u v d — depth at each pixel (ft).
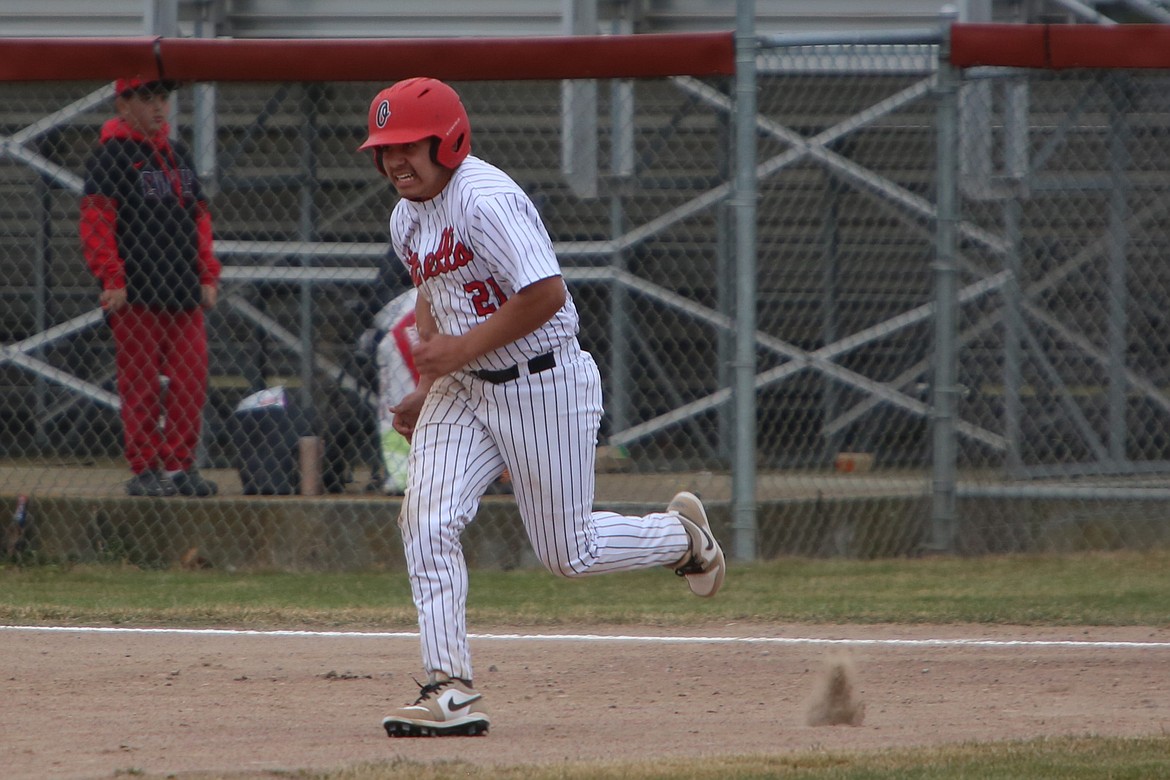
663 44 83.76
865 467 100.94
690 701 54.29
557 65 83.61
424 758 43.06
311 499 87.45
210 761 42.80
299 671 59.62
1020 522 90.17
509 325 44.24
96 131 115.14
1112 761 41.70
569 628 70.18
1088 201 101.19
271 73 84.23
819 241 111.45
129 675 58.54
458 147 44.50
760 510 87.76
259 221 111.96
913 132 111.34
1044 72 91.15
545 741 46.47
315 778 39.68
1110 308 97.50
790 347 102.01
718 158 104.58
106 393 106.22
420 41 83.56
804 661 62.13
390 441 89.30
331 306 107.76
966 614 71.97
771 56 87.81
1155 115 96.53
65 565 87.04
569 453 46.60
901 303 111.14
